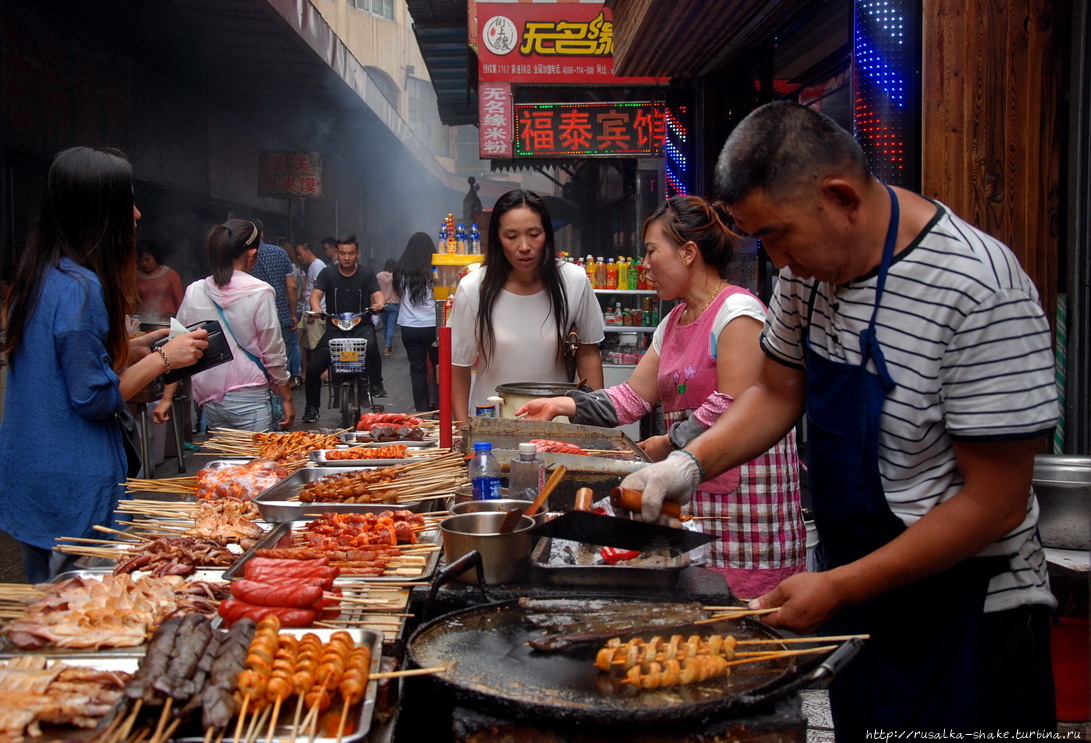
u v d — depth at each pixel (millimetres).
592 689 1661
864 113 4441
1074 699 3111
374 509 2971
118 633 1924
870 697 2006
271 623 1808
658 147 8453
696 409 3396
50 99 7934
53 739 1520
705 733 1576
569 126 8492
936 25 4191
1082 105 4012
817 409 2002
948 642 1886
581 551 2463
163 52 9891
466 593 2135
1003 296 1690
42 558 2979
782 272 2168
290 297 10469
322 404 11242
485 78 8602
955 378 1744
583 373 4828
